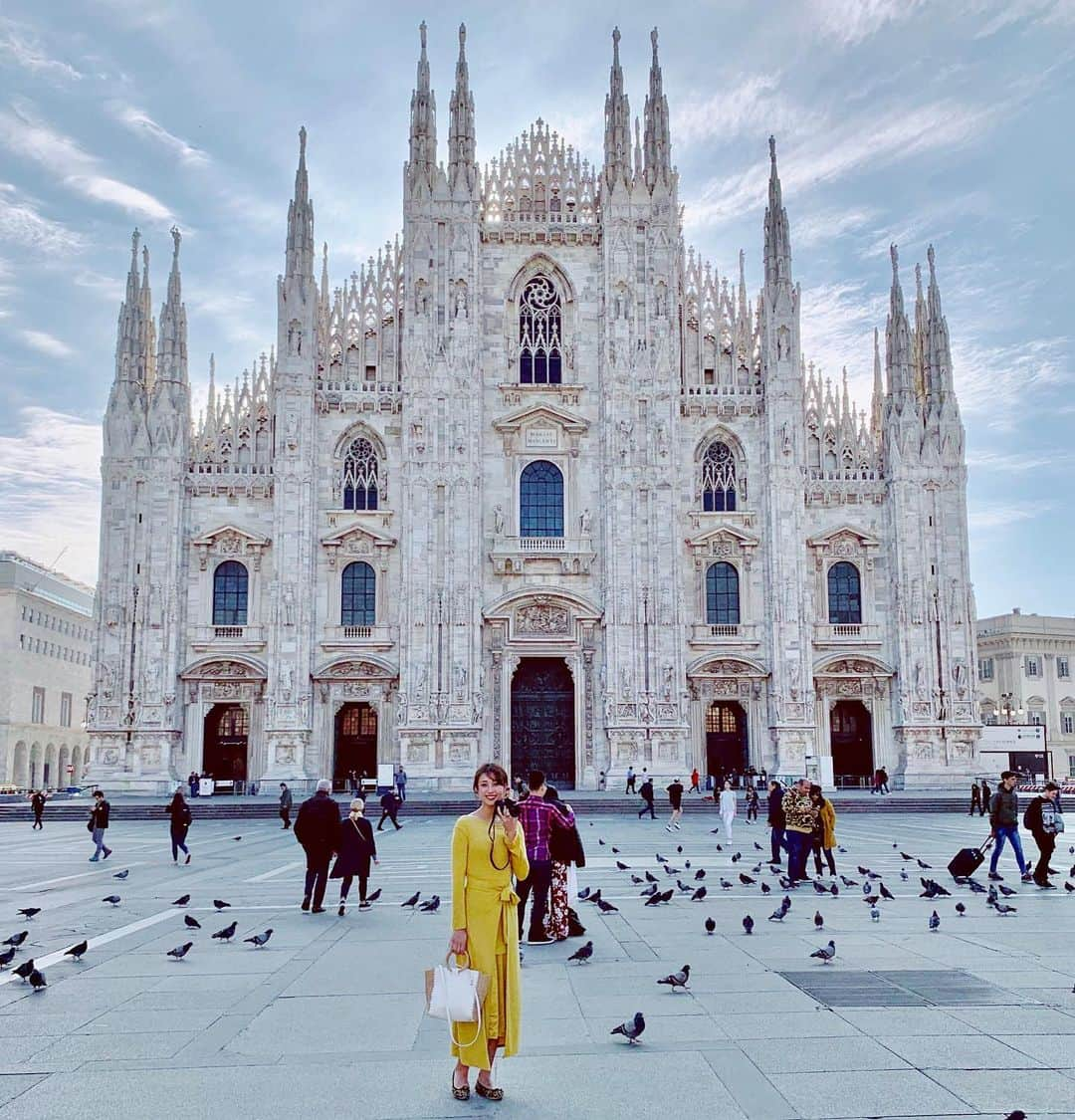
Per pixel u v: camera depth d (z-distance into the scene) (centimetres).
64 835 5109
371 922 2342
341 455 7912
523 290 8188
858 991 1622
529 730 7806
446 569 7631
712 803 6500
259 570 7731
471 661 7569
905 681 7744
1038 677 12850
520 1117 1128
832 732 7938
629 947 1992
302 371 7762
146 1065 1305
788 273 8038
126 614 7562
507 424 7900
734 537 7856
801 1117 1112
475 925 1220
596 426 7969
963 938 2042
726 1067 1270
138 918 2405
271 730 7456
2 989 1697
